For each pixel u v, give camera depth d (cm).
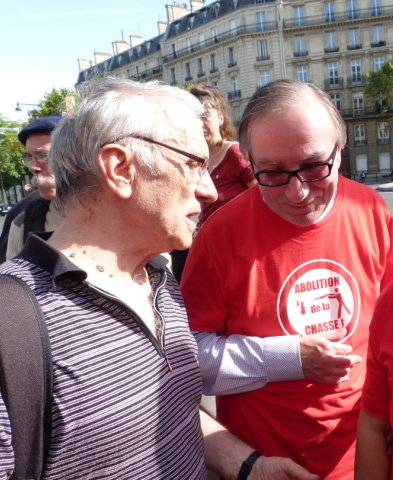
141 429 112
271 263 169
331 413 168
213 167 328
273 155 153
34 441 98
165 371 124
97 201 121
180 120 124
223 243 172
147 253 132
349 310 172
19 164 4125
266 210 169
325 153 153
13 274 108
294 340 163
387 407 142
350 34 4466
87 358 106
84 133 117
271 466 149
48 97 2208
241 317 173
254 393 171
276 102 152
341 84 4522
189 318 178
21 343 96
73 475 104
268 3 4488
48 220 282
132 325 118
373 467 147
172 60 5400
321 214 169
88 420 104
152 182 121
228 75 4812
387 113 4409
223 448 158
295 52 4528
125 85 125
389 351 132
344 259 171
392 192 2359
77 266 111
